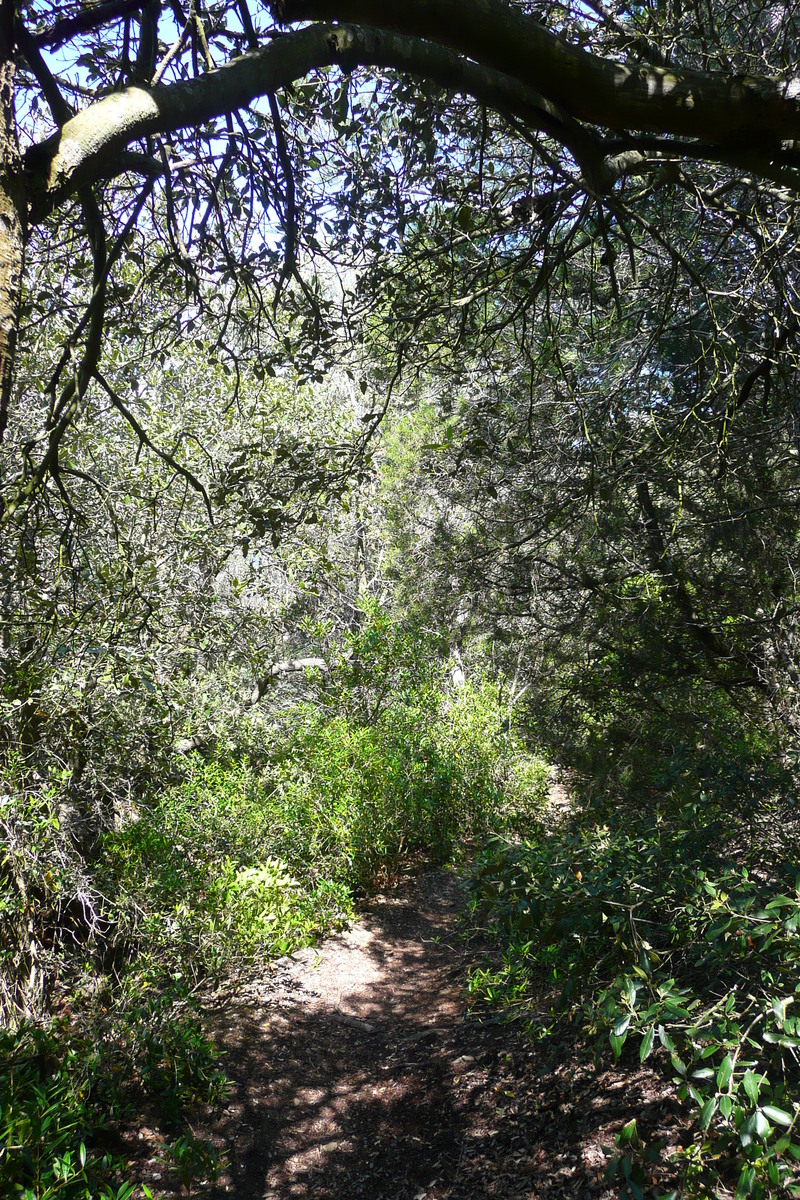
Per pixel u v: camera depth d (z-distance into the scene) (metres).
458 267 4.25
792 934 2.56
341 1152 4.62
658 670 6.72
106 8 2.17
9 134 1.24
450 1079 4.98
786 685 5.98
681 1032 2.84
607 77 1.70
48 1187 3.08
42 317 3.99
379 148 4.22
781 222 4.50
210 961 6.49
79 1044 5.02
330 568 9.47
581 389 5.89
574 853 3.73
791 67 3.71
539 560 6.83
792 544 6.23
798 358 4.46
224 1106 5.10
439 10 1.56
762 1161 2.26
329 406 10.36
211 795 7.96
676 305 4.94
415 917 8.52
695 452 5.59
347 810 9.18
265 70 1.68
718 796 4.03
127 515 7.20
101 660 5.36
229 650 9.34
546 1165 3.77
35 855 5.65
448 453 6.01
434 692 11.91
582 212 3.63
